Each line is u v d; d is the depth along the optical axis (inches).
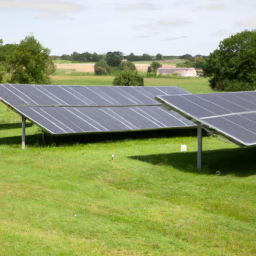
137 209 483.2
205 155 813.9
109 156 773.3
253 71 2326.5
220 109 720.3
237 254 373.1
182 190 573.6
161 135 1091.3
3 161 698.2
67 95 1051.9
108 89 1189.1
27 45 1696.6
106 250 355.6
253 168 702.5
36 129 1240.2
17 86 984.3
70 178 613.6
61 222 414.9
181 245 381.1
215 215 478.9
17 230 376.8
